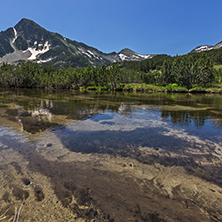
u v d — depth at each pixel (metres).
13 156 6.02
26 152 6.38
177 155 6.45
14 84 69.56
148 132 9.39
